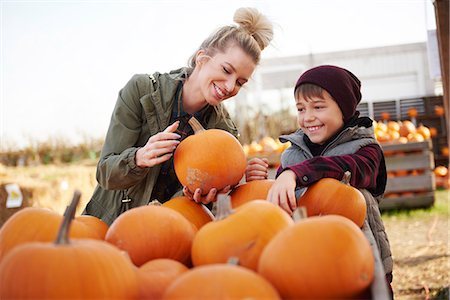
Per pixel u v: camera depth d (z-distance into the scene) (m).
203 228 1.29
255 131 12.19
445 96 3.62
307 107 2.11
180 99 2.40
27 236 1.29
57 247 1.00
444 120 13.29
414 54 15.09
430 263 5.21
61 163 15.91
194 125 1.93
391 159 8.52
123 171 2.08
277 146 8.27
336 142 2.06
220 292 0.89
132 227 1.38
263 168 2.10
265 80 14.13
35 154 15.97
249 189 1.82
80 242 1.05
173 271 1.15
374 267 1.12
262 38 2.40
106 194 2.44
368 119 2.18
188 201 1.80
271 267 1.06
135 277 1.04
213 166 1.76
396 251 5.80
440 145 13.20
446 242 6.11
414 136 8.95
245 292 0.90
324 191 1.68
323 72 2.09
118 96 2.40
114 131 2.33
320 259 1.03
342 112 2.11
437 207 8.61
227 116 2.60
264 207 1.28
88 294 0.95
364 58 15.12
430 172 8.48
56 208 8.43
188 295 0.90
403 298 4.17
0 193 7.75
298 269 1.03
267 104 12.66
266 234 1.21
